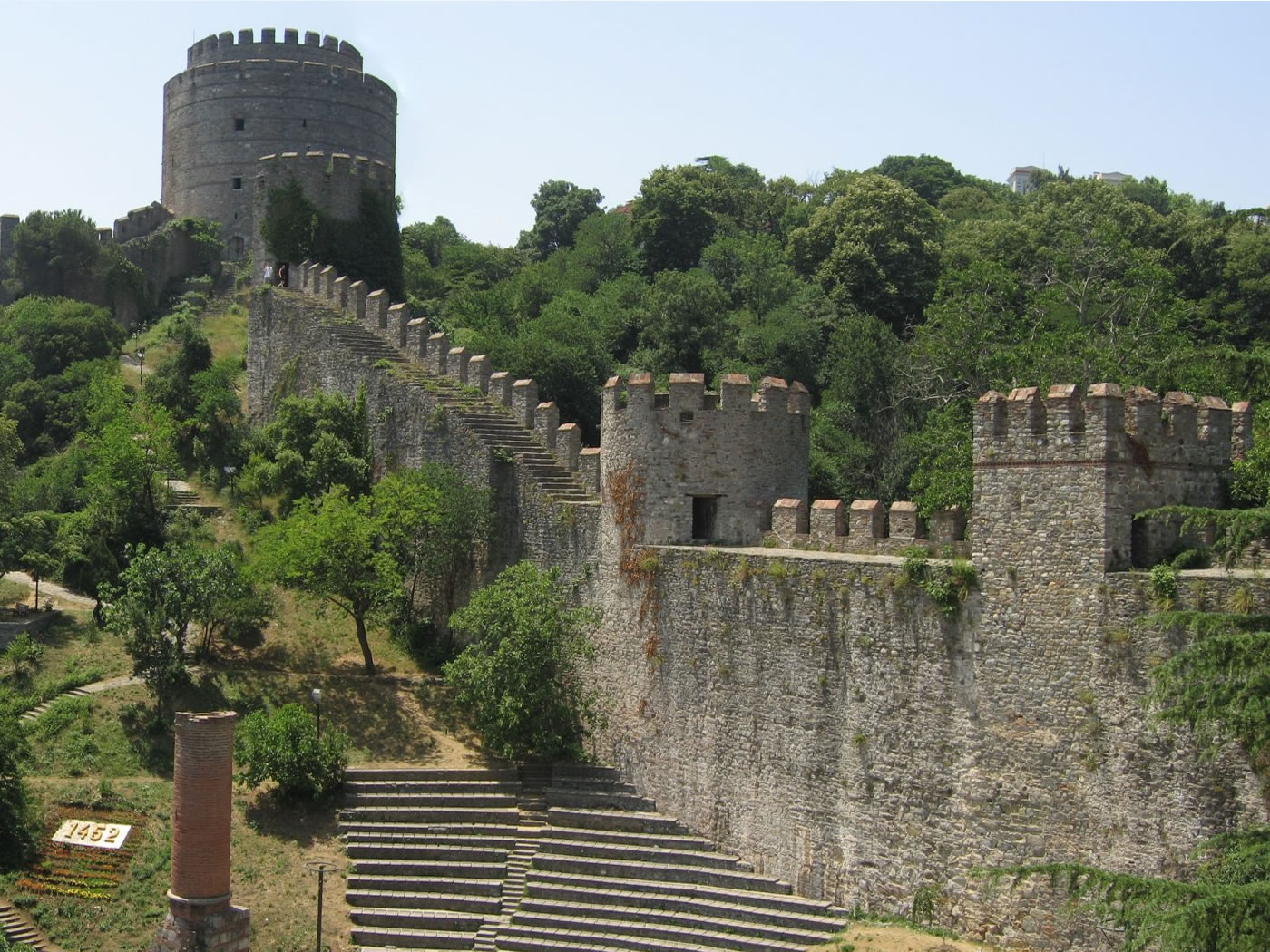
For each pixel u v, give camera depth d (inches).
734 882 1882.4
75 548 2787.9
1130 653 1464.1
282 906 1914.4
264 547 2593.5
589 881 1935.3
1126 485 1515.7
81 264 4362.7
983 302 2987.2
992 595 1599.4
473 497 2620.6
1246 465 1595.7
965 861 1615.4
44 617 2613.2
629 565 2180.1
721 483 2187.5
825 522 2011.6
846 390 3575.3
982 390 2851.9
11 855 1955.0
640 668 2138.3
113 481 2829.7
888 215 4261.8
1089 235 3410.4
